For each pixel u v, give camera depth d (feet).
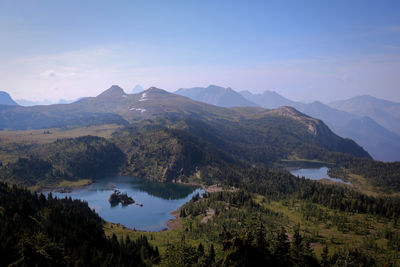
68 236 387.14
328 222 597.11
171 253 346.33
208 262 359.46
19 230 350.43
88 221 480.23
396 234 501.97
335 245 481.87
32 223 428.97
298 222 603.26
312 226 578.25
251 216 584.40
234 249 348.38
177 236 584.81
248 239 362.33
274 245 372.38
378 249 453.58
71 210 510.99
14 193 541.75
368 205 652.48
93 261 341.62
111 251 394.52
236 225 576.20
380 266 390.42
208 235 562.25
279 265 349.41
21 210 460.96
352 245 477.36
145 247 434.71
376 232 530.68
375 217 612.29
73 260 322.96
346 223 580.30
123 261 367.66
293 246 375.04
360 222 585.22
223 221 607.37
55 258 303.89
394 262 405.18
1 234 313.94
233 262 342.03
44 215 467.11
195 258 353.92
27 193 566.77
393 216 600.80
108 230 603.26
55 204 541.34
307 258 366.43
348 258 375.45
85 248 356.79
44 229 391.86
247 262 339.77
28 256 285.84
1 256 283.18
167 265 334.65
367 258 398.01
